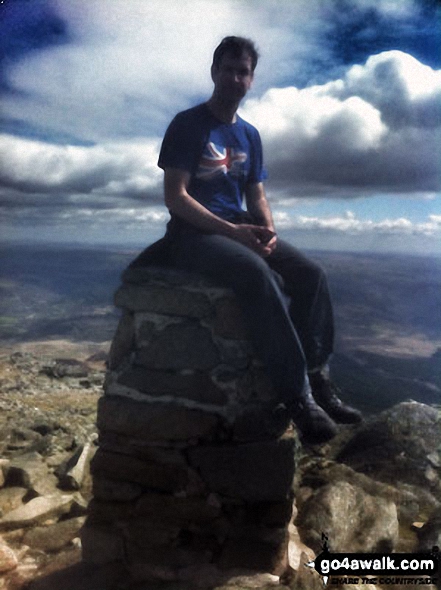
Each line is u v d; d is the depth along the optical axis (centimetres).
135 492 197
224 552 191
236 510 192
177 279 192
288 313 184
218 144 197
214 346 191
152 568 191
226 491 191
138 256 204
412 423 328
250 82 196
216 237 188
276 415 189
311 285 199
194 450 192
